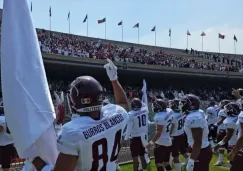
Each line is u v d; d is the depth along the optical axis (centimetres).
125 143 1689
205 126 678
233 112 934
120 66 3672
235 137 954
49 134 331
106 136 293
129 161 1411
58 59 3125
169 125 989
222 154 1315
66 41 3697
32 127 319
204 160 683
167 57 4691
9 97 327
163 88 4294
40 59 344
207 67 4762
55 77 3369
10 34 337
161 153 984
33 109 325
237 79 4772
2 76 334
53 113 332
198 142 661
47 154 329
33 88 332
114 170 306
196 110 686
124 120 317
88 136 281
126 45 4584
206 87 4709
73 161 279
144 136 1057
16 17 341
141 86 4069
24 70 333
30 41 342
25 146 316
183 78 4362
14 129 322
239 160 739
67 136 278
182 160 1423
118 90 386
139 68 3819
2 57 336
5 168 934
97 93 296
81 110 295
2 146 925
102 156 288
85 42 3956
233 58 5672
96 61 3422
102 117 302
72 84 301
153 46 4916
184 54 5191
